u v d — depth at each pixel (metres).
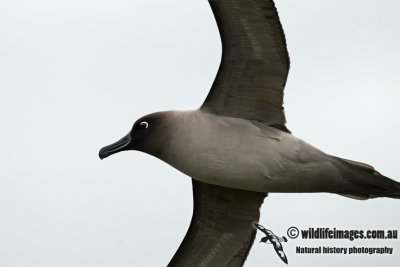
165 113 14.54
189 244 16.30
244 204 15.79
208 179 14.32
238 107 14.05
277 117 14.04
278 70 13.70
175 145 14.24
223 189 15.70
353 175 13.98
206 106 14.20
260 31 13.30
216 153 13.93
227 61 13.70
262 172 13.90
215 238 16.17
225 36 13.44
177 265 16.28
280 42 13.38
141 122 14.67
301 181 14.00
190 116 14.21
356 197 14.45
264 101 13.98
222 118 14.03
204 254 16.28
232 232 16.05
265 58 13.59
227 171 13.98
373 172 14.04
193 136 14.04
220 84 13.95
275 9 12.93
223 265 16.14
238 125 13.93
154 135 14.51
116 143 14.92
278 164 13.82
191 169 14.25
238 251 16.03
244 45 13.51
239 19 13.22
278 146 13.84
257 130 13.90
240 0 12.98
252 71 13.75
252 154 13.84
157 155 14.67
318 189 14.21
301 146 13.88
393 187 14.01
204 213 16.16
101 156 14.92
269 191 14.34
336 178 13.98
